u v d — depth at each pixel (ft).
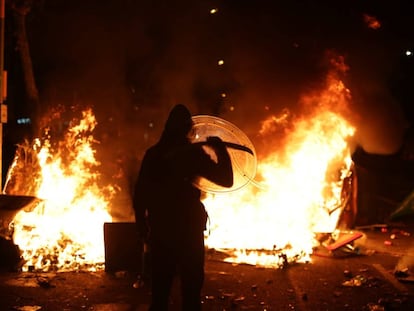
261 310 21.03
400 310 21.16
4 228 27.96
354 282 24.68
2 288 23.41
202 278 16.46
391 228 40.70
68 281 24.59
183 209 16.17
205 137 19.30
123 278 25.21
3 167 43.01
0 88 32.35
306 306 21.57
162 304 16.42
